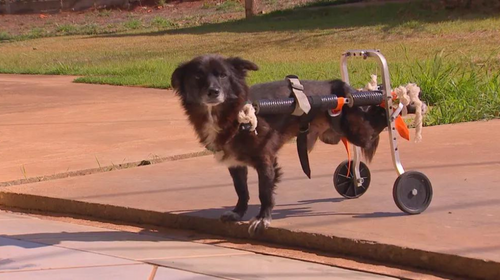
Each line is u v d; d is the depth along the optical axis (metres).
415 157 7.58
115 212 6.18
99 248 5.32
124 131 10.10
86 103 13.28
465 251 4.59
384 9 27.53
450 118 9.87
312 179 6.85
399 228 5.14
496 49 16.62
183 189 6.67
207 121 5.33
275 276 4.61
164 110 11.87
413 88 5.73
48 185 7.09
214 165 7.64
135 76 17.08
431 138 8.62
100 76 17.66
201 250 5.25
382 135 8.95
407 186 5.48
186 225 5.81
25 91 15.67
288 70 15.47
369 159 5.86
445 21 22.89
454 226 5.14
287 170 7.25
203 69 5.24
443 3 25.09
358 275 4.61
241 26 29.75
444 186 6.31
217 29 29.62
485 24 21.39
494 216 5.36
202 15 38.03
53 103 13.50
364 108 5.68
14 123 11.25
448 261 4.55
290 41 22.72
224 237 5.61
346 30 23.59
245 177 5.68
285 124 5.52
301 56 19.11
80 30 36.91
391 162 7.39
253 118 5.17
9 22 42.25
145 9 42.00
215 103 5.15
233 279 4.57
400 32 21.80
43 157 8.61
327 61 17.25
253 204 6.10
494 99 10.37
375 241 4.87
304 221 5.45
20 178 7.57
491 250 4.59
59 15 43.31
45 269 4.86
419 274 4.59
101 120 11.17
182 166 7.68
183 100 5.45
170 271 4.75
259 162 5.39
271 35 24.72
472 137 8.55
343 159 7.67
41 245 5.42
